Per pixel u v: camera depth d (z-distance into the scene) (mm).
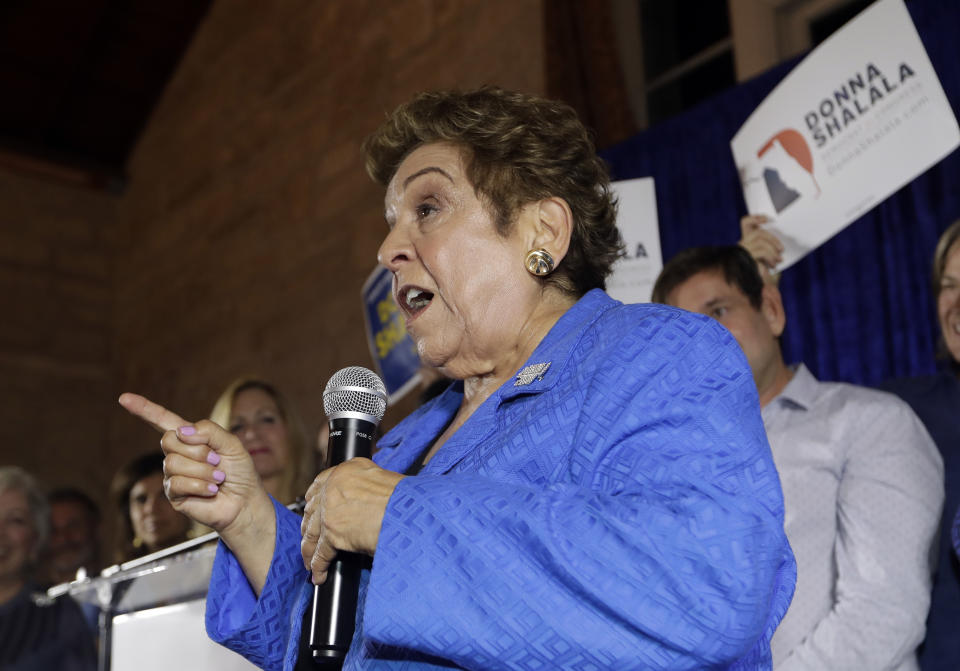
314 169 6453
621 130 4668
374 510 1032
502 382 1289
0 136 8094
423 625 959
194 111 7785
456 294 1268
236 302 6906
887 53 2420
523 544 965
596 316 1194
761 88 3309
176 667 1771
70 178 8320
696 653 922
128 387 7914
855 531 1968
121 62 7938
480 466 1104
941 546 2074
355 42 6324
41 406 7883
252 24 7309
